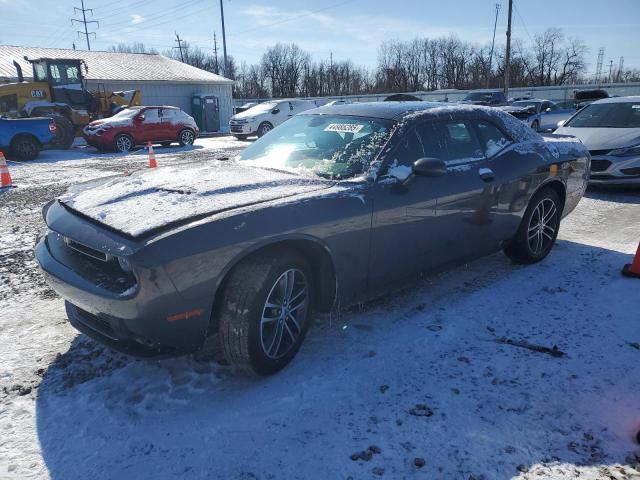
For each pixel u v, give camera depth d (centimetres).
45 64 1859
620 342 316
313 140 363
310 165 338
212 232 244
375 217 309
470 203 372
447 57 7512
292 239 270
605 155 761
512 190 408
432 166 317
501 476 208
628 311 358
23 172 1180
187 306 242
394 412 250
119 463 219
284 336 287
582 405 254
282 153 363
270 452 224
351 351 309
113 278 251
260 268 261
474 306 373
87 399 264
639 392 264
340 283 304
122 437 235
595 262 467
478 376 280
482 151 401
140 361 301
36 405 260
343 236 294
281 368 287
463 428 237
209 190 288
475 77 7381
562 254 495
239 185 299
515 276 434
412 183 333
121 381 281
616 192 800
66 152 1698
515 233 434
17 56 2719
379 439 231
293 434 235
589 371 284
